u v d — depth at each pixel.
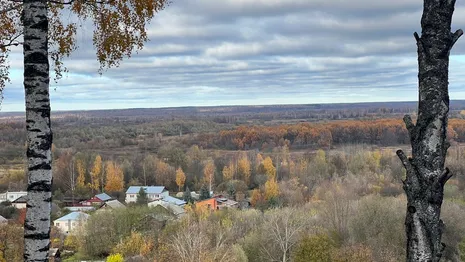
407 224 4.80
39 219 5.54
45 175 5.62
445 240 29.25
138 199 58.47
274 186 56.50
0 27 7.76
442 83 4.74
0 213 49.12
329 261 25.58
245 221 37.00
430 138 4.70
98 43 8.13
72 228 44.38
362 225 31.41
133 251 32.69
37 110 5.61
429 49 4.77
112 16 7.75
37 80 5.62
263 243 30.05
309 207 43.41
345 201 34.88
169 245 24.91
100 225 38.94
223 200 61.34
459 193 42.50
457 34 4.77
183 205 57.44
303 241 26.28
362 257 24.48
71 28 7.96
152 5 7.68
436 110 4.69
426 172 4.68
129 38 8.03
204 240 24.02
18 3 7.77
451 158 56.59
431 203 4.66
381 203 32.84
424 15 4.87
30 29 5.61
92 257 37.94
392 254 26.92
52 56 8.00
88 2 7.68
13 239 26.02
